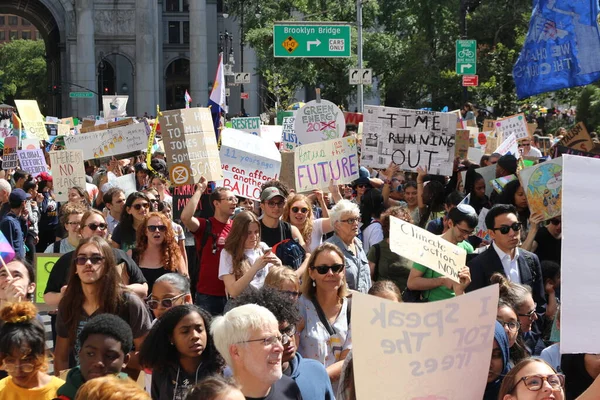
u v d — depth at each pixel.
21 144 29.38
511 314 7.78
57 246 12.38
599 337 5.47
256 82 89.31
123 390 5.20
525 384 6.03
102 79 89.94
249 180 15.06
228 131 15.03
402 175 19.00
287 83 53.34
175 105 105.38
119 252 9.77
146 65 88.00
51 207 20.23
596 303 5.48
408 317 5.45
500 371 7.31
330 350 8.66
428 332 5.45
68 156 18.19
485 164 20.06
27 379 7.02
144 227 10.95
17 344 6.88
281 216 12.52
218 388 5.19
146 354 7.40
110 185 16.48
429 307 5.45
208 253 11.50
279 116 32.25
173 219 15.20
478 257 10.30
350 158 15.13
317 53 31.00
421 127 15.97
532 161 20.94
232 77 60.19
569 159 5.50
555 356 8.23
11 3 98.44
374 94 60.53
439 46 56.25
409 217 11.71
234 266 10.48
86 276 8.34
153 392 7.46
